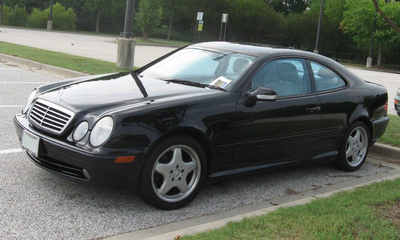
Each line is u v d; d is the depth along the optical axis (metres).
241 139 4.52
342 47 48.62
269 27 49.19
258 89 4.51
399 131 7.59
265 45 5.58
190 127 4.08
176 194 4.19
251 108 4.55
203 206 4.34
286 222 3.71
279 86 4.94
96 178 3.77
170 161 4.06
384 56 45.41
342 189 4.90
